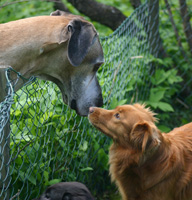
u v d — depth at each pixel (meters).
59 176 6.35
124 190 5.96
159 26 10.40
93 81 6.11
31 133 5.80
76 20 5.56
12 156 5.67
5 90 4.97
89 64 5.93
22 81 5.88
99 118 5.71
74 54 5.46
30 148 5.80
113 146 5.90
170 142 5.82
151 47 9.70
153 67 9.66
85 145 6.61
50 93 6.45
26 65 5.79
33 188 5.95
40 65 5.86
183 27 10.91
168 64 10.47
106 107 7.26
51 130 6.25
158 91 9.02
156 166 5.61
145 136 5.30
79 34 5.54
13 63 5.67
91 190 7.04
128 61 8.44
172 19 10.79
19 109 6.05
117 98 7.81
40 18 5.91
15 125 5.80
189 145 5.99
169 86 10.11
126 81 8.23
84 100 6.10
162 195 5.68
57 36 5.75
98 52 5.92
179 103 10.40
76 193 5.20
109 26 10.79
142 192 5.79
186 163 5.82
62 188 5.25
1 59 5.61
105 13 10.50
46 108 6.18
